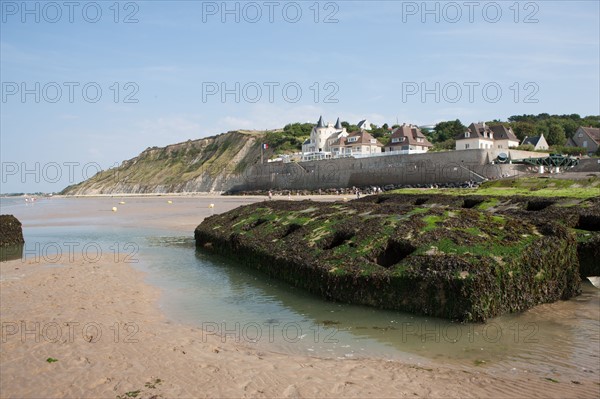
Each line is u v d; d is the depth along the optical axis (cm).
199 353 909
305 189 8931
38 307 1263
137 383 761
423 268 1143
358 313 1161
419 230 1355
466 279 1059
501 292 1113
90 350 920
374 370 820
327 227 1641
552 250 1248
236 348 945
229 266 1895
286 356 898
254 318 1159
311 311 1199
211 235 2283
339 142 10644
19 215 5647
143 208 6562
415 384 759
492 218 1452
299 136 14712
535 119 12950
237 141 16400
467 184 5950
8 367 835
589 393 724
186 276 1711
